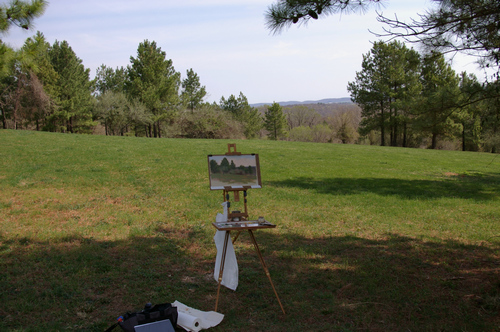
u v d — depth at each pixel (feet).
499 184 55.67
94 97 200.75
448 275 20.58
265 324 14.94
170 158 69.77
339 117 247.09
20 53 32.81
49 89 162.50
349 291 18.22
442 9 18.56
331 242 26.37
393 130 186.60
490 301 16.96
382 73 164.35
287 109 334.85
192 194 41.22
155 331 13.08
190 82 243.19
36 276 18.81
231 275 17.56
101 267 20.21
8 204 33.81
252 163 17.80
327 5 17.40
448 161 88.12
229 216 17.16
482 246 25.99
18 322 14.29
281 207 36.70
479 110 22.74
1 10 29.78
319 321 15.31
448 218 33.96
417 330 14.71
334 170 65.31
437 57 20.45
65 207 33.88
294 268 21.21
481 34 18.85
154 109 192.75
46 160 60.59
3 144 74.54
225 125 206.39
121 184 45.80
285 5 17.75
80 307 15.84
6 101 159.43
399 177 60.59
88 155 68.44
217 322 14.87
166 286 18.30
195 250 24.23
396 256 23.59
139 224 29.45
